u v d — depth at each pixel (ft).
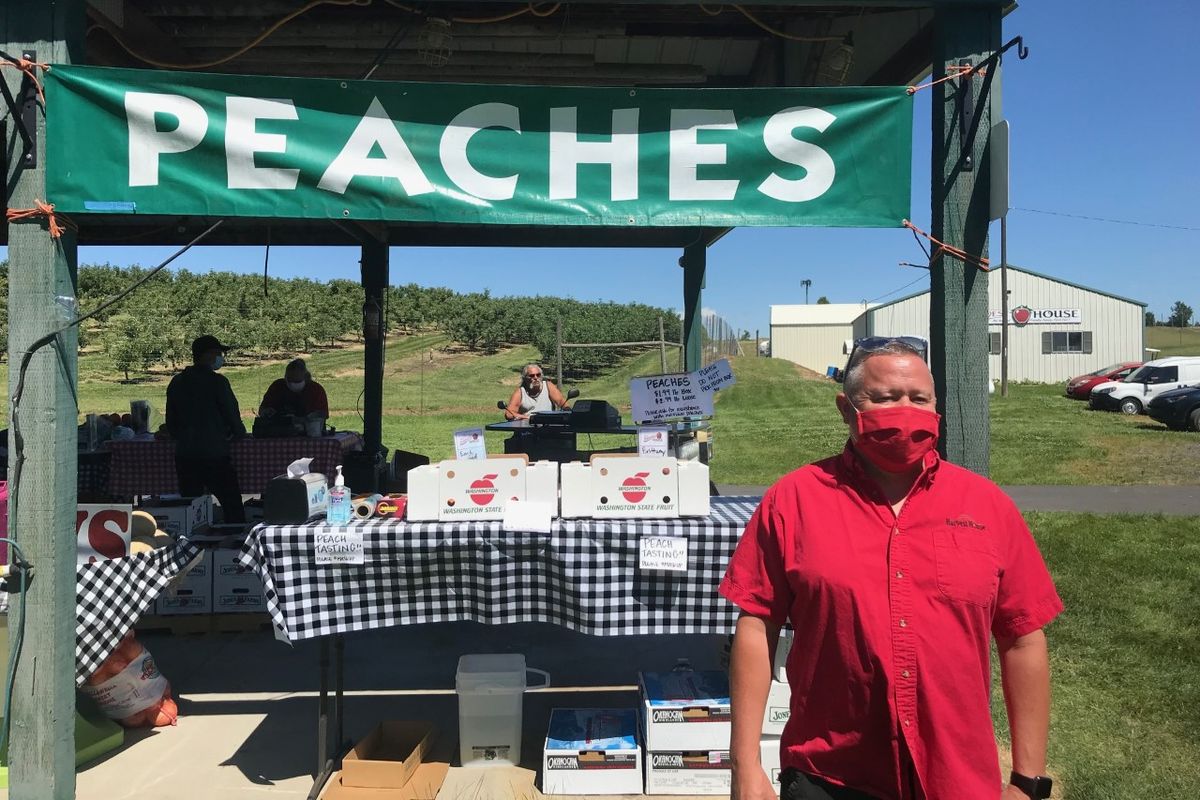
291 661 14.10
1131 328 101.35
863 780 5.05
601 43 14.11
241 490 23.02
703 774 9.71
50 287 8.85
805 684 5.22
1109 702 12.48
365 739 10.25
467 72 15.38
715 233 20.97
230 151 9.17
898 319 105.19
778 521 5.42
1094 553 21.91
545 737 10.93
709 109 9.59
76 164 8.92
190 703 12.37
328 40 13.61
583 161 9.57
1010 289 103.71
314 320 112.47
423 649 14.73
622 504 9.78
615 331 104.01
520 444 18.66
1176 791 9.82
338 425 61.05
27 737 8.89
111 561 10.37
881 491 5.31
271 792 9.77
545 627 15.94
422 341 116.06
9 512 8.88
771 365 116.16
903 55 12.30
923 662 4.91
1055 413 67.31
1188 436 51.57
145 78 8.99
